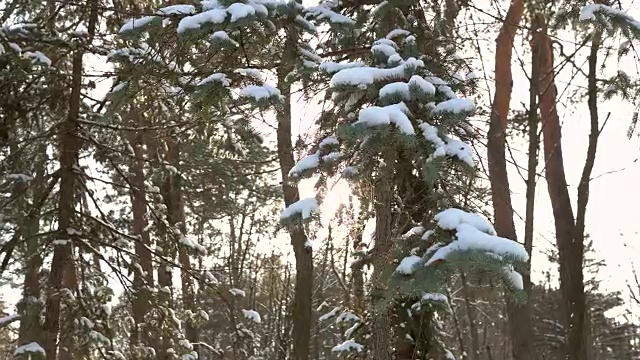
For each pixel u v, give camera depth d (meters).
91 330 8.47
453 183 4.57
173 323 9.46
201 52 5.25
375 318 5.14
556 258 12.00
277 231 5.02
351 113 4.59
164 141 10.54
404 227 4.42
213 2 4.63
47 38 7.80
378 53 4.48
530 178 6.55
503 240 3.39
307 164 4.64
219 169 13.54
